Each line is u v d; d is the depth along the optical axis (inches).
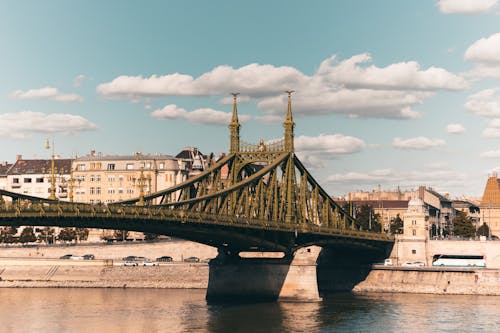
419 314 6555.1
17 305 6948.8
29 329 5659.5
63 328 5703.7
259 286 7396.7
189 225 5792.3
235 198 6815.9
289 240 7347.4
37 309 6678.2
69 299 7440.9
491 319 6294.3
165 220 5472.4
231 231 6343.5
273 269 7357.3
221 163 7549.2
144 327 5757.9
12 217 4547.2
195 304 7037.4
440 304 7303.2
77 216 4845.0
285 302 7209.6
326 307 6934.1
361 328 5807.1
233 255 7544.3
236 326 5826.8
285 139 7701.8
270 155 7716.5
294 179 7652.6
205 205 6407.5
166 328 5713.6
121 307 6830.7
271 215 7421.3
